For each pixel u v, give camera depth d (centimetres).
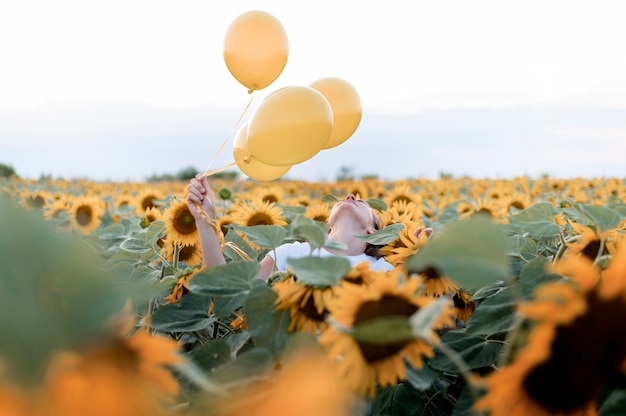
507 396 113
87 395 85
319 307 158
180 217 331
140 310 245
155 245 316
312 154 266
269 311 167
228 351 178
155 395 100
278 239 207
